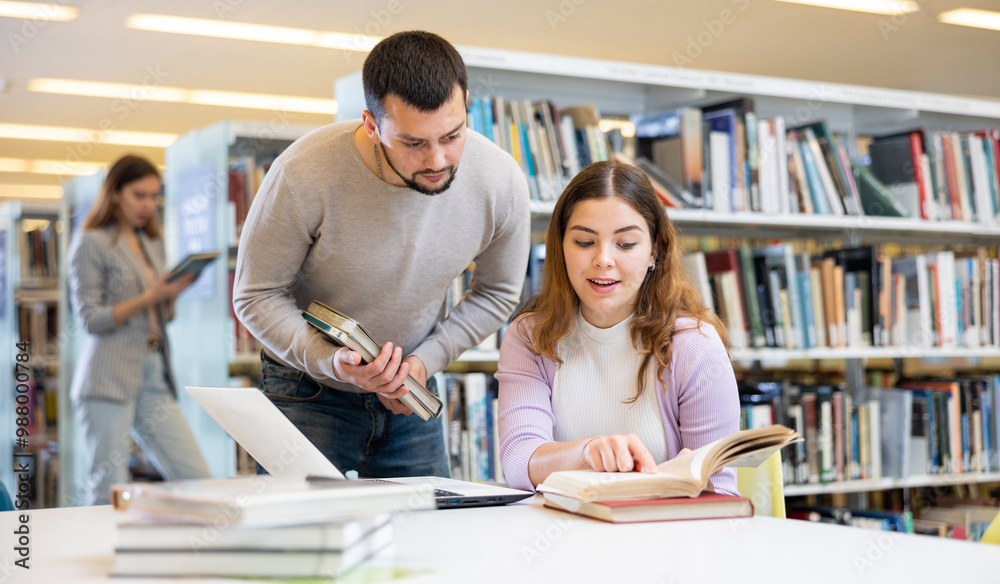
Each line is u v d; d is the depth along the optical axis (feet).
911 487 10.91
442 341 5.73
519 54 8.37
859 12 15.25
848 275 10.18
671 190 9.24
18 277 15.05
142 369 10.52
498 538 3.09
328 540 2.47
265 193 5.12
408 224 5.26
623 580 2.47
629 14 15.33
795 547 2.90
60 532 3.34
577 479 3.62
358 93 8.56
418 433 5.99
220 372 10.25
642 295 4.83
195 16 15.58
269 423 3.48
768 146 9.80
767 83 9.75
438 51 4.53
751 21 15.69
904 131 11.28
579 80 9.60
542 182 8.59
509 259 5.94
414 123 4.47
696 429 4.58
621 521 3.36
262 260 5.21
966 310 10.78
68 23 15.80
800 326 9.75
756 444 3.57
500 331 8.46
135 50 17.43
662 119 9.54
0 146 25.52
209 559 2.52
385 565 2.66
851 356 9.89
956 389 10.51
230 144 10.26
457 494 4.01
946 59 18.04
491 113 8.36
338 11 15.33
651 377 4.69
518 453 4.55
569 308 4.88
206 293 10.55
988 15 15.42
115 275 10.43
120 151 26.71
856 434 10.01
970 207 11.22
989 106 11.30
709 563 2.68
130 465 12.40
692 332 4.69
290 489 2.64
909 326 10.50
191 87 20.17
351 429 5.74
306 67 18.74
